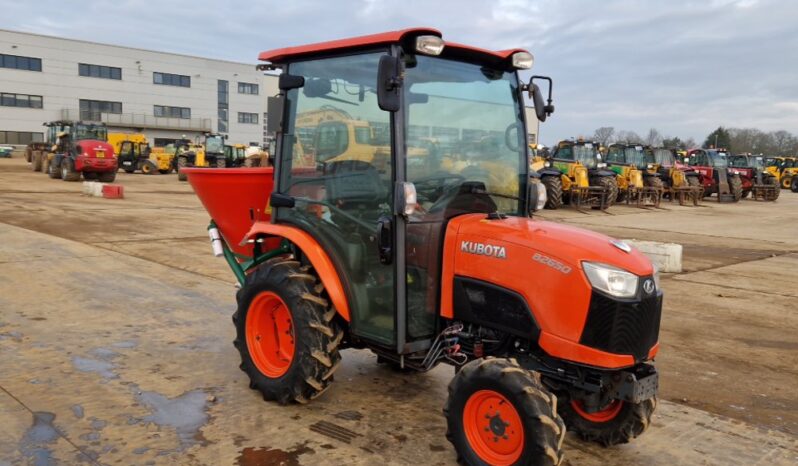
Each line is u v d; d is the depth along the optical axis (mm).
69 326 5625
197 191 4809
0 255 8594
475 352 3496
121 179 29766
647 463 3568
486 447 3193
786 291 8531
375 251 3664
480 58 3793
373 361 5059
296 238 4004
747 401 4613
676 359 5523
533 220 3723
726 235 15289
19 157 49500
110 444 3467
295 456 3418
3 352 4875
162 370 4648
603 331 3090
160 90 59812
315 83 3932
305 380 3869
